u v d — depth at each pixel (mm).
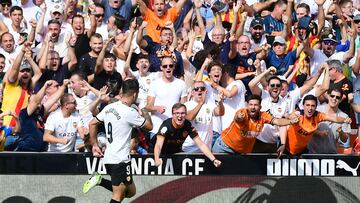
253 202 36719
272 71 41000
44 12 48469
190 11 49938
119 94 38938
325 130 38188
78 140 38688
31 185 36312
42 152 36500
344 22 49125
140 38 45188
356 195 36750
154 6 48438
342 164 36812
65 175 36406
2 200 36219
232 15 49562
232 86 39719
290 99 40469
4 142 37719
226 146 36781
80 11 51750
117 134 34719
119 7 50156
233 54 44062
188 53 45500
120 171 34625
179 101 40000
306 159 36812
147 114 35156
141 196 36531
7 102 41562
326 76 40406
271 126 37156
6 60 45594
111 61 42375
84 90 40844
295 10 50156
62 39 47125
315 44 47281
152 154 36500
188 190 36594
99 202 36531
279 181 36812
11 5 49781
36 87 43031
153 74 42812
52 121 38156
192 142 37344
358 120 41312
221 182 36656
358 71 45625
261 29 47906
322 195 36844
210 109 38312
